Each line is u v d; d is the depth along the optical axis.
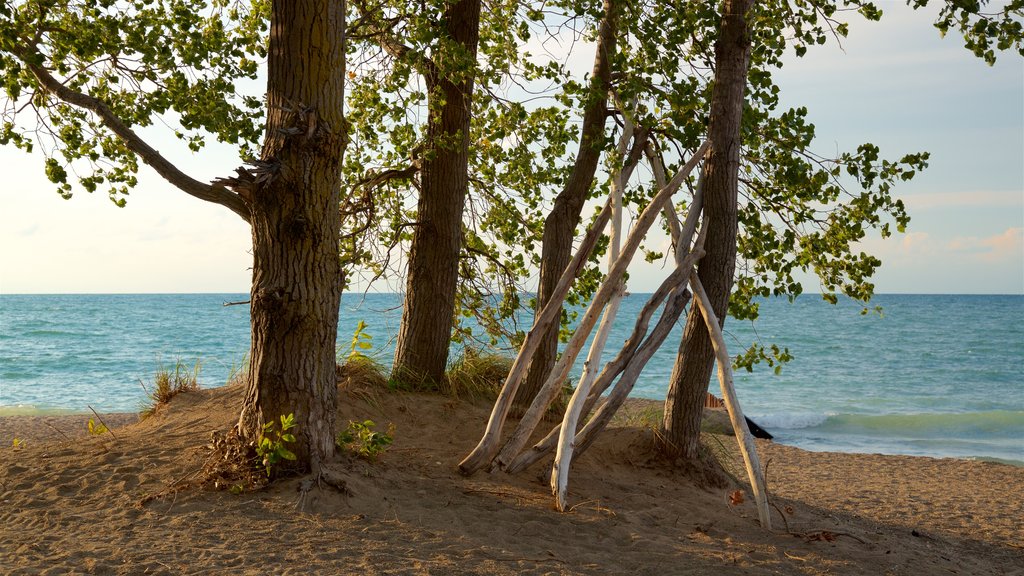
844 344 43.75
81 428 14.15
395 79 8.33
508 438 7.95
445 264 9.26
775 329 56.09
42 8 6.68
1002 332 53.62
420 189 9.41
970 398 24.27
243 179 5.96
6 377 24.91
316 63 6.03
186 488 6.05
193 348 34.81
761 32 7.98
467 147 9.38
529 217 10.68
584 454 7.94
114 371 26.41
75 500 5.89
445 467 7.05
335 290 6.39
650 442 8.19
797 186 8.07
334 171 6.24
